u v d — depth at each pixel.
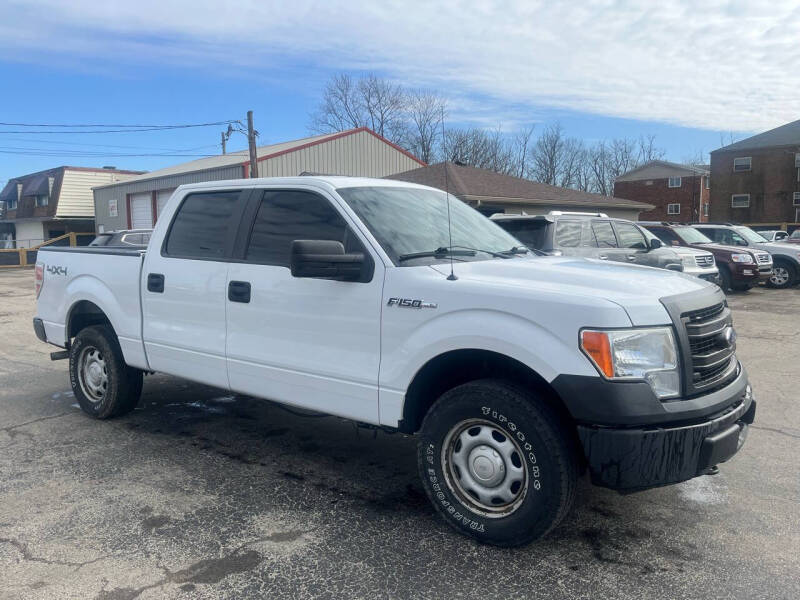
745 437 3.59
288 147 27.95
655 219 55.53
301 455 4.84
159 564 3.25
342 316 3.83
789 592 3.02
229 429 5.45
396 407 3.63
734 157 50.59
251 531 3.62
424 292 3.51
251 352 4.29
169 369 4.89
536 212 24.25
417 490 4.21
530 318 3.20
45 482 4.29
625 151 62.62
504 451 3.35
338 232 3.97
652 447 3.04
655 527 3.68
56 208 39.97
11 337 10.32
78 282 5.63
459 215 4.59
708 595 3.00
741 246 17.42
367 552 3.39
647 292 3.28
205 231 4.72
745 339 9.85
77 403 6.25
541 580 3.12
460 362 3.56
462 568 3.23
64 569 3.20
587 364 3.04
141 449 4.95
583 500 4.04
